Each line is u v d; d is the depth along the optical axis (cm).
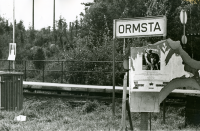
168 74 489
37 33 3725
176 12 2241
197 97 759
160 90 490
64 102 1145
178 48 485
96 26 2544
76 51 1752
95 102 1078
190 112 768
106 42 1767
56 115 894
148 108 505
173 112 979
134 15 2419
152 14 2141
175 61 488
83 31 2716
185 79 490
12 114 859
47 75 2019
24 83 1509
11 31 3584
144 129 516
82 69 1642
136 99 509
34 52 2723
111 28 2492
